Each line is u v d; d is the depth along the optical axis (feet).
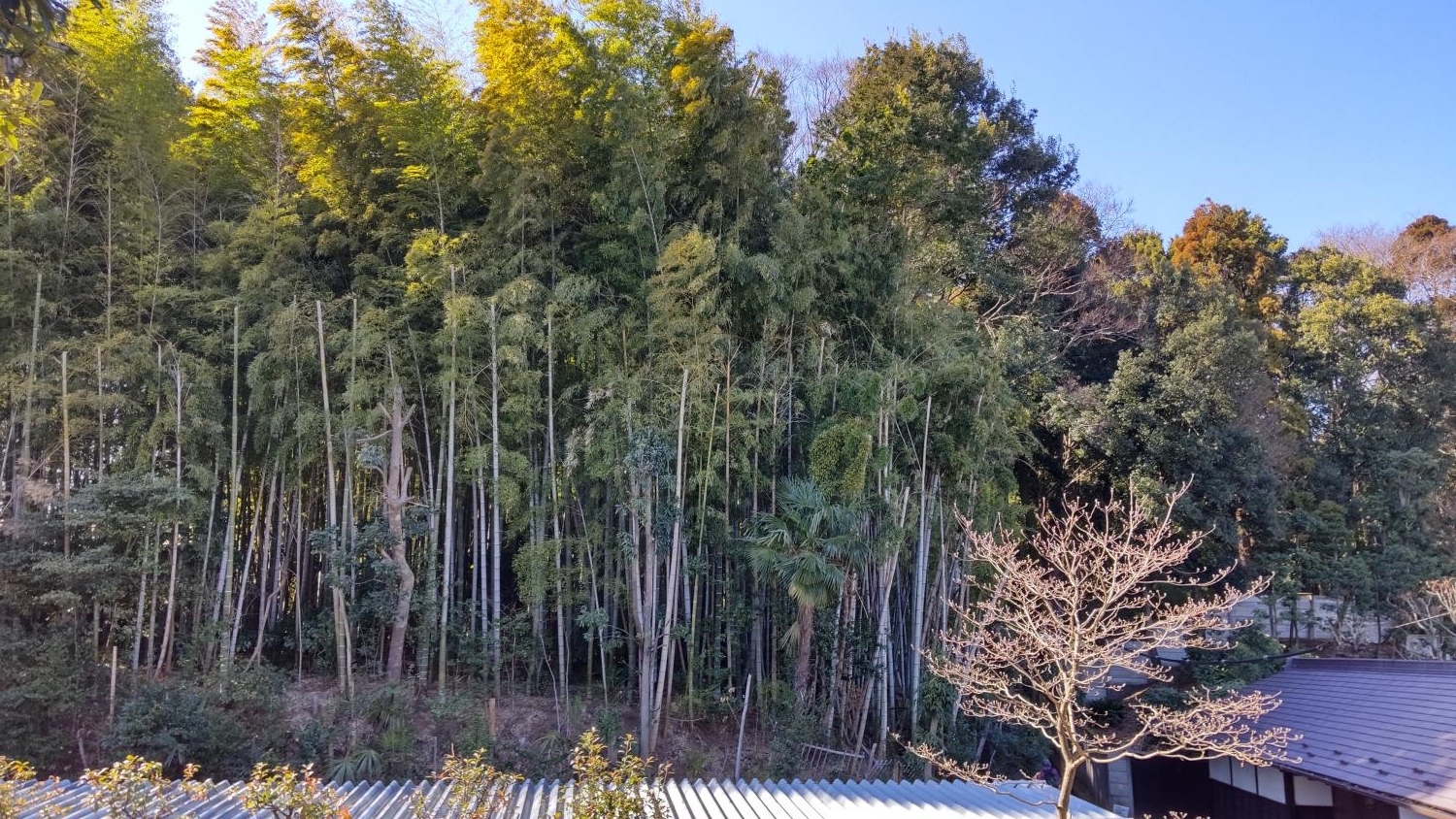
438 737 32.30
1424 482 62.44
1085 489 53.11
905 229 45.60
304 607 38.93
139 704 28.94
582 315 36.45
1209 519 49.37
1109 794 41.70
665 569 35.35
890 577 36.40
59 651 29.73
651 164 37.65
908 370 38.01
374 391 35.76
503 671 37.06
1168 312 57.41
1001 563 25.32
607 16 38.37
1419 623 52.65
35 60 17.78
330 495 34.83
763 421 36.01
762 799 23.09
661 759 32.45
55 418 33.27
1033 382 54.03
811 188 42.65
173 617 34.63
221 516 37.22
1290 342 72.79
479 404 36.52
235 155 40.91
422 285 36.01
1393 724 31.81
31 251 34.53
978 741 37.04
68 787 19.19
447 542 35.83
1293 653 45.91
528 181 37.58
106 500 30.83
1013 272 62.13
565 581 35.88
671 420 35.12
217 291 36.40
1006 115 65.36
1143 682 45.62
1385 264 88.58
